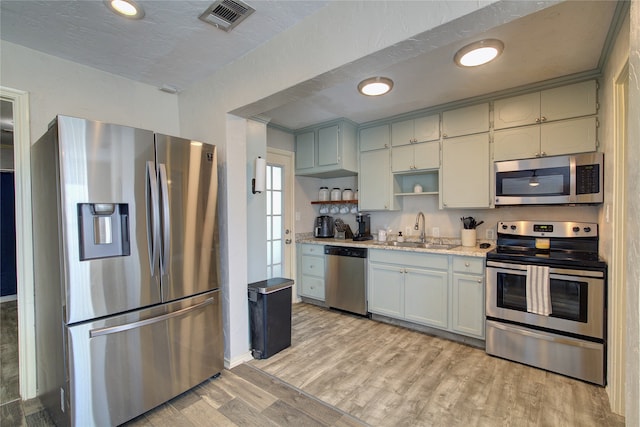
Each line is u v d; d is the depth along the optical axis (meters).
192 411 1.85
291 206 3.97
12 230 3.93
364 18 1.48
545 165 2.47
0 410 1.85
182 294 1.96
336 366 2.36
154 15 1.64
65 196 1.49
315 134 3.75
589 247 2.47
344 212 4.16
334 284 3.64
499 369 2.30
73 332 1.51
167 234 1.85
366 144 3.66
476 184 2.88
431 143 3.16
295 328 3.13
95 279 1.58
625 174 1.83
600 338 2.06
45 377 1.82
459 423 1.73
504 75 2.39
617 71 1.77
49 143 1.59
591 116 2.34
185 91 2.62
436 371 2.28
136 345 1.74
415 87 2.62
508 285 2.44
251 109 2.20
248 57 2.06
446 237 3.38
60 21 1.68
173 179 1.91
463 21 1.23
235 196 2.36
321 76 1.69
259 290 2.47
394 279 3.16
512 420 1.75
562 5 1.55
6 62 1.86
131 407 1.71
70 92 2.12
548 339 2.24
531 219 2.87
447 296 2.81
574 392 2.00
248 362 2.43
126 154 1.69
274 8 1.63
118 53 2.04
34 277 1.94
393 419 1.77
